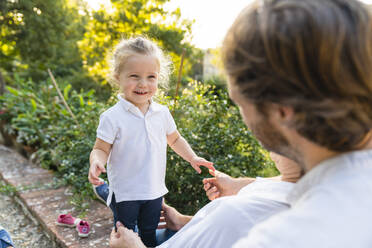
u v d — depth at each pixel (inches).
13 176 120.9
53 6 248.7
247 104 17.3
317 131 15.3
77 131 114.9
